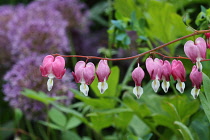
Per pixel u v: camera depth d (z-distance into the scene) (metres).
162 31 0.88
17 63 1.01
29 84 0.95
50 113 0.90
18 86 0.95
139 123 0.90
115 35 0.86
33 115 0.97
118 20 0.85
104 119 0.84
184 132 0.68
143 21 0.87
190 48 0.61
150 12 0.88
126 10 0.92
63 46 1.08
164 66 0.62
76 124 0.90
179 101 0.77
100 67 0.62
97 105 0.83
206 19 0.73
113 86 0.84
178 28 0.79
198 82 0.62
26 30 1.05
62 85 0.96
